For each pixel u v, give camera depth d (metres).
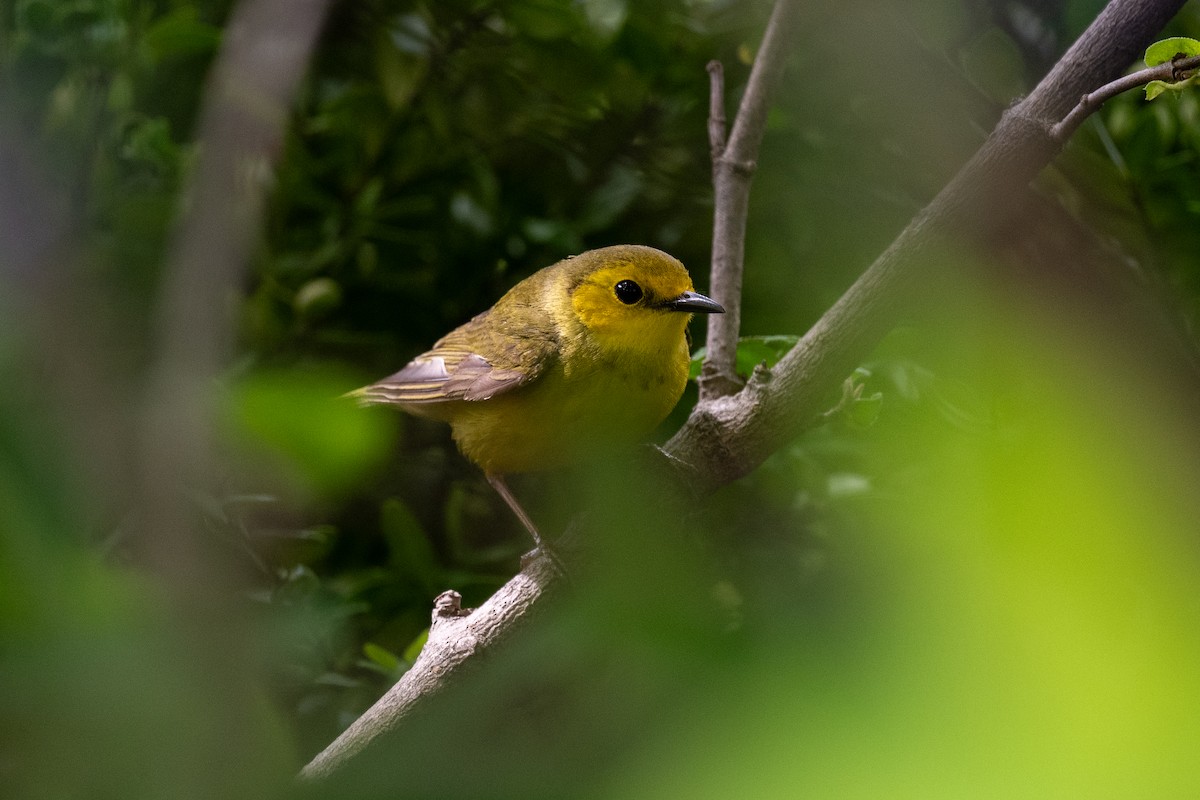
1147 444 3.90
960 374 8.84
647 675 2.72
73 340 3.85
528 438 9.79
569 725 3.66
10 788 2.74
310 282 10.98
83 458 3.06
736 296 8.05
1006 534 2.35
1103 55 6.54
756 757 2.00
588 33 10.98
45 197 5.44
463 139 11.45
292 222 11.23
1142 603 2.41
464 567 11.03
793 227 11.34
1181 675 1.99
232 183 4.92
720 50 11.51
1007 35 11.35
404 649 9.98
